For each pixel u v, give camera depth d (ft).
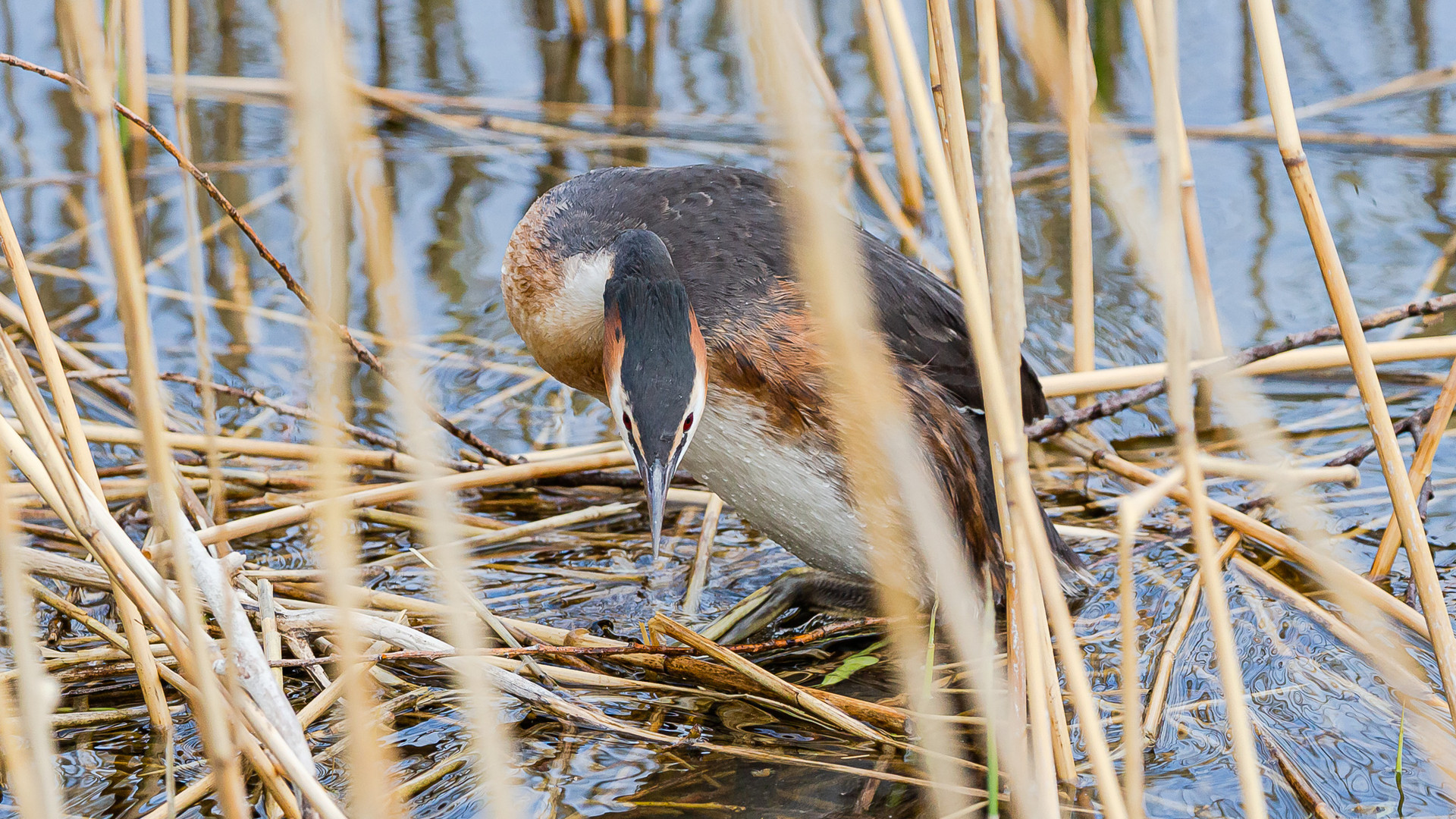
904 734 25.25
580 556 32.78
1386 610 26.96
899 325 29.84
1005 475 18.01
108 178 13.24
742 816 22.74
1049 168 49.16
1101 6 49.52
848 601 31.30
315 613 25.76
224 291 42.19
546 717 25.71
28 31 54.95
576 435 37.22
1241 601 29.01
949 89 18.35
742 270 29.07
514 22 61.82
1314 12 59.00
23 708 15.16
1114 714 25.50
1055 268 43.96
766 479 29.43
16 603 14.97
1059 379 34.60
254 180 47.85
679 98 54.49
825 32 59.82
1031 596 18.33
